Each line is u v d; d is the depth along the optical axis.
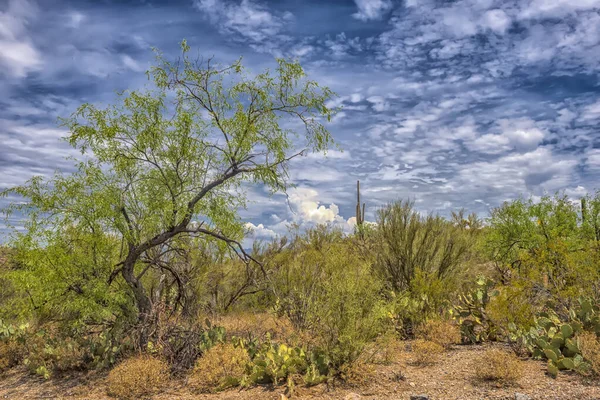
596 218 11.39
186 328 7.11
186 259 8.70
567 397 4.42
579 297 6.82
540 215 11.55
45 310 8.16
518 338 6.11
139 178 7.73
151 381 5.76
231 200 8.18
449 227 10.23
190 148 7.75
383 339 5.83
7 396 6.16
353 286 5.83
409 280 8.65
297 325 7.09
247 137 7.84
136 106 7.64
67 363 6.93
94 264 7.55
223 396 5.30
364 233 11.09
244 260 8.34
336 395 4.95
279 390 5.27
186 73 7.79
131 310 7.74
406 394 4.84
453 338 6.66
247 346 6.86
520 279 7.10
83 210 7.35
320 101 8.14
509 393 4.62
